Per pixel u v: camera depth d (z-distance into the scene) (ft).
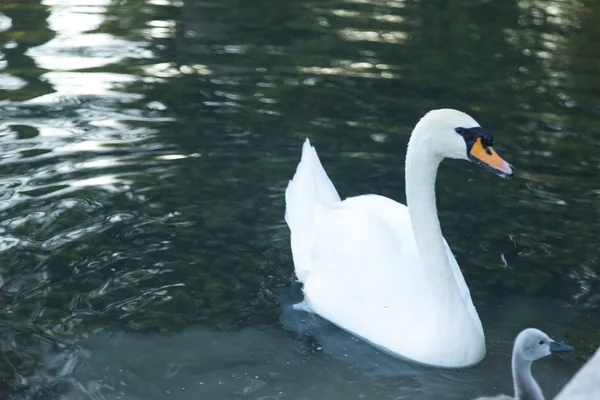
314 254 37.55
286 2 74.02
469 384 31.94
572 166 46.65
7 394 29.55
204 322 34.53
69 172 44.19
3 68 56.34
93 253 38.14
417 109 52.29
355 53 61.52
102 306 34.91
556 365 32.58
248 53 60.75
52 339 32.73
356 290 35.50
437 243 33.32
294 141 48.11
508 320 35.37
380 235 36.58
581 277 37.93
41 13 68.03
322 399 30.48
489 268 38.58
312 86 55.36
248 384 31.07
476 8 75.10
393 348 33.78
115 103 51.96
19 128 48.34
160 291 36.17
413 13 72.43
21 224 39.68
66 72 56.08
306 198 40.42
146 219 40.81
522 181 45.44
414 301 34.27
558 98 55.21
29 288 35.63
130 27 65.36
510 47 64.80
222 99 53.06
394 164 46.01
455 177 46.55
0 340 32.45
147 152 46.50
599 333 34.35
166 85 54.70
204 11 70.28
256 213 41.91
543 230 41.29
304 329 34.96
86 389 30.12
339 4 73.97
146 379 30.96
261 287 37.09
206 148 47.24
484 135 32.07
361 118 50.96
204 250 39.06
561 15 73.82
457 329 32.76
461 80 57.52
